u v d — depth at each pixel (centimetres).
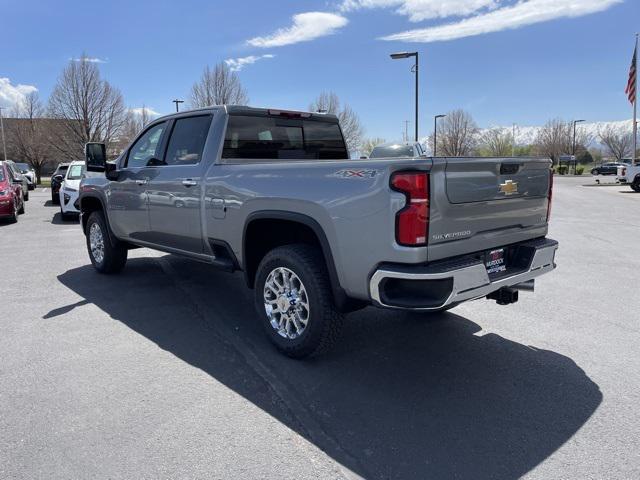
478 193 340
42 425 302
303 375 373
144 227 562
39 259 796
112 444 283
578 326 482
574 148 7669
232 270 461
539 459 272
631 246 937
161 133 546
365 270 332
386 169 315
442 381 365
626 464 267
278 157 522
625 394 345
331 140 584
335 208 344
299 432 298
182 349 420
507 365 392
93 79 3403
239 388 351
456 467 266
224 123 474
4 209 1255
